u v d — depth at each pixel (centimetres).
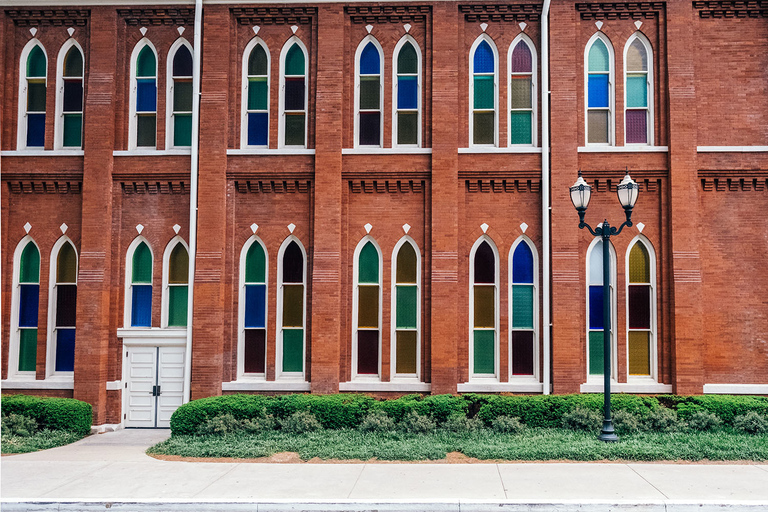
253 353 1578
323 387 1511
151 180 1592
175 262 1606
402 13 1588
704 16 1560
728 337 1502
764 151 1518
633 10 1560
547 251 1516
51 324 1594
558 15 1557
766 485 975
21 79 1623
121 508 903
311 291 1555
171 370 1576
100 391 1533
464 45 1592
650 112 1560
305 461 1157
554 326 1498
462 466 1106
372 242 1590
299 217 1584
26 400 1448
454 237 1528
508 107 1581
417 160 1563
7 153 1602
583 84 1570
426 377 1531
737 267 1515
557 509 880
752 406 1360
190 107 1622
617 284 1530
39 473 1079
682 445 1205
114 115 1605
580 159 1541
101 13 1605
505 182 1558
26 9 1609
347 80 1597
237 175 1581
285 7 1595
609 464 1118
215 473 1070
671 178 1510
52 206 1606
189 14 1608
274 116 1608
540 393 1508
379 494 931
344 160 1573
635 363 1530
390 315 1555
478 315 1563
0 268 1588
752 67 1547
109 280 1576
